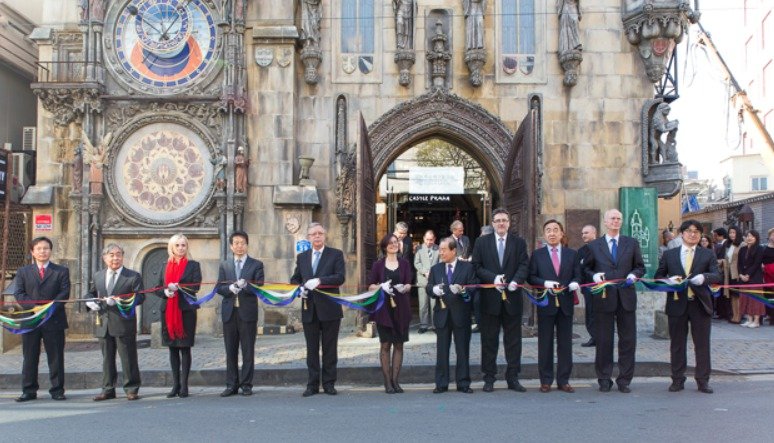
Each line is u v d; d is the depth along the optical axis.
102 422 7.36
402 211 20.67
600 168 15.88
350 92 16.03
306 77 15.84
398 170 18.14
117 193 15.48
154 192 15.57
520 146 14.77
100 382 10.21
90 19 15.55
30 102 19.58
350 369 10.10
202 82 15.59
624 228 15.55
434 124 15.91
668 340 12.60
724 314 16.23
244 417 7.53
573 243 15.71
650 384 9.48
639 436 6.41
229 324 9.18
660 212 26.80
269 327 14.65
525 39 16.17
